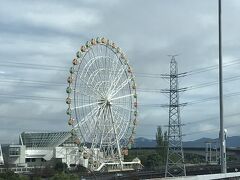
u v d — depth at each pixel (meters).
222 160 39.16
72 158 195.25
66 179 125.56
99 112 144.38
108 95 146.75
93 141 142.75
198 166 172.50
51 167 181.38
